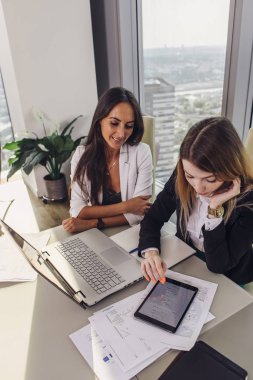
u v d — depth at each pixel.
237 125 1.66
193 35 1.84
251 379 0.64
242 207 0.99
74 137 2.62
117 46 2.35
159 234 1.15
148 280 0.93
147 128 1.76
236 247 0.99
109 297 0.87
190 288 0.89
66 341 0.75
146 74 2.44
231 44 1.51
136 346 0.72
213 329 0.76
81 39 2.35
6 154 2.95
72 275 0.95
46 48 2.26
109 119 1.38
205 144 0.88
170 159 2.43
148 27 2.24
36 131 2.47
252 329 0.75
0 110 3.13
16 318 0.82
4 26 2.16
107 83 2.63
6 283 0.95
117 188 1.54
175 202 1.22
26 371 0.68
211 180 0.92
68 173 2.68
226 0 1.56
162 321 0.78
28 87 2.31
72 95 2.48
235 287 0.89
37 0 2.11
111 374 0.66
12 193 1.66
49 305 0.86
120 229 1.26
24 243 0.95
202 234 1.03
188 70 1.97
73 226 1.23
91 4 2.46
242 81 1.56
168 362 0.68
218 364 0.65
